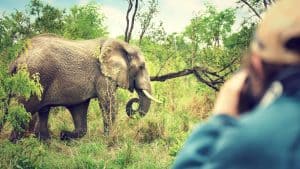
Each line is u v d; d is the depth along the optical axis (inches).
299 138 39.4
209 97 582.9
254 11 556.1
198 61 594.9
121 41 544.4
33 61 485.4
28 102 472.1
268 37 43.2
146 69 553.0
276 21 43.0
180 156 43.8
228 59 581.0
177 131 485.4
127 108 539.5
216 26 584.4
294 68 42.2
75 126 504.7
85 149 416.5
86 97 510.0
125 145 419.8
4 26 466.3
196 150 42.8
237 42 568.7
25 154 352.8
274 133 39.8
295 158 39.2
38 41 502.9
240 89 46.3
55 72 494.6
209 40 592.4
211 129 43.1
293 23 42.3
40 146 364.2
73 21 661.9
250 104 45.9
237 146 40.2
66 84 498.9
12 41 471.5
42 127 485.1
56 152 414.0
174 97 628.1
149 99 546.9
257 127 40.2
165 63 619.8
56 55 498.9
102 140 458.0
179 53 641.0
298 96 41.1
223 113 45.6
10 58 448.8
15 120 397.1
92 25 671.8
